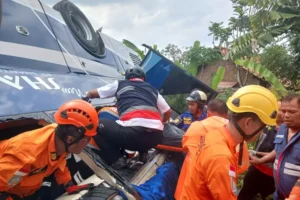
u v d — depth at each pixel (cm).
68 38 407
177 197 238
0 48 280
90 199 212
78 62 393
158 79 471
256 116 182
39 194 243
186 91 491
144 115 305
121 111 315
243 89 191
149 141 309
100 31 580
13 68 278
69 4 472
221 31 1198
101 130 302
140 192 247
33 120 234
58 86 293
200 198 197
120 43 635
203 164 185
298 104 253
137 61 667
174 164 350
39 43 335
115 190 228
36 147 185
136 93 318
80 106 190
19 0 346
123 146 312
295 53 1272
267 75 854
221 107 334
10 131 249
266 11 900
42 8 384
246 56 1021
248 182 396
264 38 934
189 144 246
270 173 373
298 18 928
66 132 187
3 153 182
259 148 386
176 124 498
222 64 1773
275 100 187
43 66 321
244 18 1053
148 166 320
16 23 319
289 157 257
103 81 400
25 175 188
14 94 234
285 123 263
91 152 240
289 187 256
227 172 176
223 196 176
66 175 231
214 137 191
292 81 1302
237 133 189
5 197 187
